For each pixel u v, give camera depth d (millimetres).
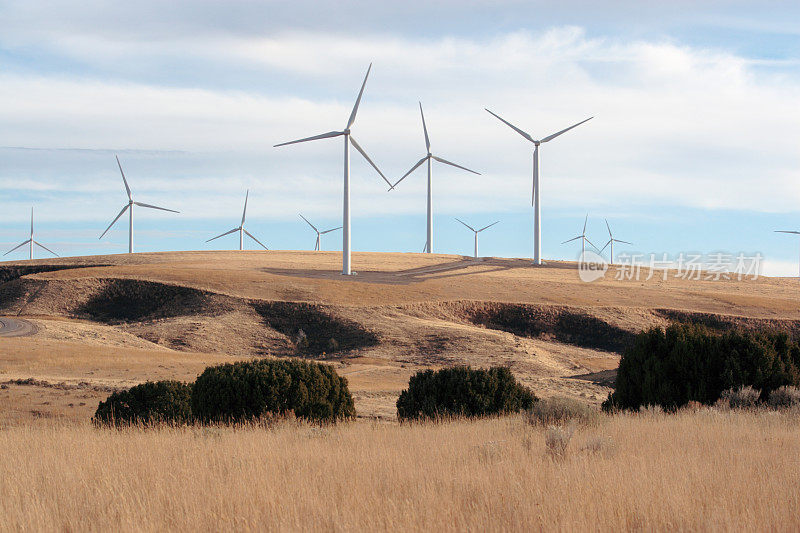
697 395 58500
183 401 52875
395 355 192750
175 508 17688
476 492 19391
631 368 64375
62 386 84188
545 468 23250
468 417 55344
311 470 23656
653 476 21453
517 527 15773
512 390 59688
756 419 42250
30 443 31000
